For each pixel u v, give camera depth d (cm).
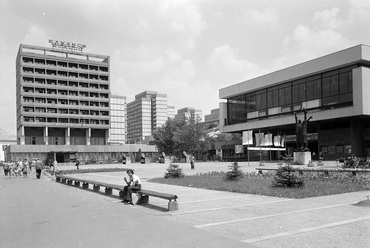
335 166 3322
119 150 11725
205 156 9069
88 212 1064
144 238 701
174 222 867
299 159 3881
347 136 5531
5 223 917
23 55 10569
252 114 7431
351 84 5294
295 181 1472
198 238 692
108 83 11938
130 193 1248
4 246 673
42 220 946
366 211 950
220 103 8388
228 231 753
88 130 11769
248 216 922
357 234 695
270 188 1472
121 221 897
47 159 7675
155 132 9144
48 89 10962
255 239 676
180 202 1227
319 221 827
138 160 9138
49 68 10912
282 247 617
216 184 1739
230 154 8219
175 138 7975
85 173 3741
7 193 1802
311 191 1345
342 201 1142
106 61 12100
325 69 5603
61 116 11131
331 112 5422
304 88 6153
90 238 714
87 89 11531
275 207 1055
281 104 6662
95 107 11681
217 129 12138
